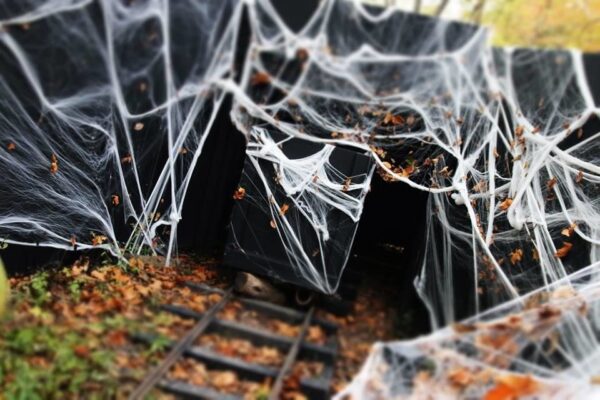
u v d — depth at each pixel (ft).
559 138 9.51
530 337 7.21
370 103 10.27
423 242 10.95
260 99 10.41
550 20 10.03
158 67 9.49
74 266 10.07
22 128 8.98
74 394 6.40
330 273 10.23
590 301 8.09
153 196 11.53
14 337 7.14
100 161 10.33
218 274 11.46
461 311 8.54
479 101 9.86
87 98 9.36
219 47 9.52
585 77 9.08
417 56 9.30
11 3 7.88
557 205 9.80
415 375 6.93
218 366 7.36
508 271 9.69
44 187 9.67
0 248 9.34
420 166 11.57
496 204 10.37
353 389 6.82
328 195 10.41
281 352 8.00
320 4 9.14
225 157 12.68
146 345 7.55
